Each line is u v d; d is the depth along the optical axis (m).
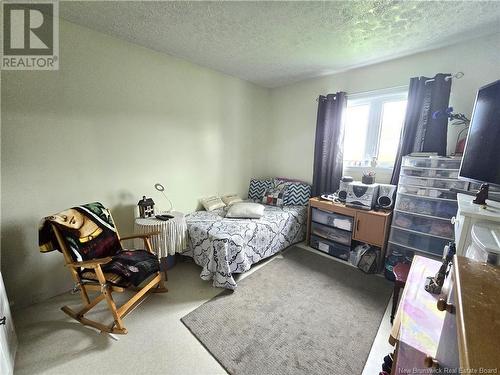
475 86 2.02
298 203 3.23
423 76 2.19
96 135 2.04
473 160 1.47
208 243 2.17
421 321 0.98
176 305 1.85
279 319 1.70
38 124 1.74
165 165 2.59
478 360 0.38
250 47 2.24
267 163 3.93
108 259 1.48
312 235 2.98
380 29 1.88
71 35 1.82
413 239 2.25
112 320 1.68
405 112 2.29
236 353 1.42
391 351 1.44
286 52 2.34
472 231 1.10
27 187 1.74
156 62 2.36
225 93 3.09
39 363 1.34
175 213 2.43
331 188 3.01
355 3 1.56
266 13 1.68
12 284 1.74
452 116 1.98
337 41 2.09
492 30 1.85
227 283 2.03
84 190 2.02
